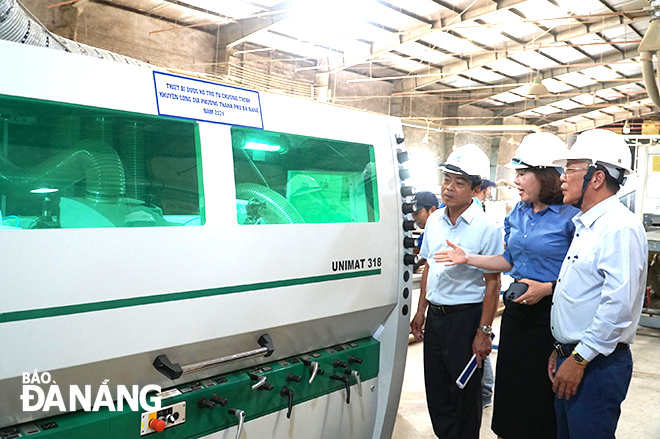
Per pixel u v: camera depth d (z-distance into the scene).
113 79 1.37
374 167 2.09
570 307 1.85
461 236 2.33
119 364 1.36
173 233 1.42
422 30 9.95
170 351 1.45
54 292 1.21
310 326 1.84
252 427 1.73
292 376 1.81
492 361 4.14
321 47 10.89
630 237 1.69
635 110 18.09
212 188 1.53
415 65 12.58
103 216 1.35
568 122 19.20
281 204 1.75
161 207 1.44
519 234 2.21
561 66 11.98
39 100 1.24
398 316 2.18
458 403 2.33
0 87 1.18
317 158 1.90
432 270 2.37
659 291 5.99
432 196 3.22
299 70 11.59
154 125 1.45
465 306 2.29
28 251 1.17
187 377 1.58
